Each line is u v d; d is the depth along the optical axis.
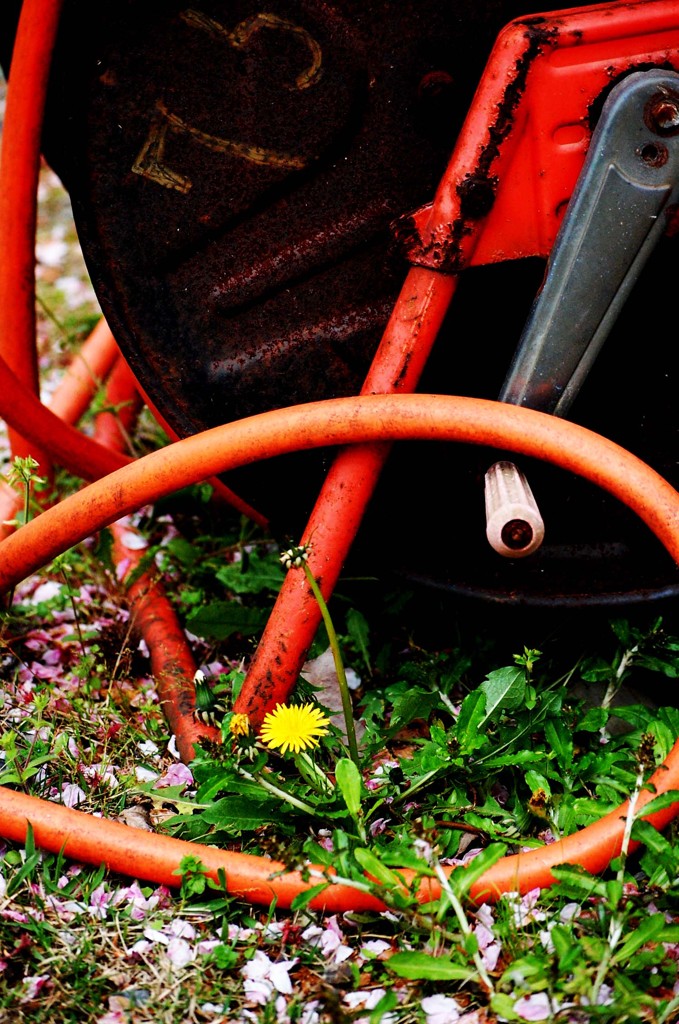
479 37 1.68
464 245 1.65
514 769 1.75
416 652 2.07
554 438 1.61
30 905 1.56
